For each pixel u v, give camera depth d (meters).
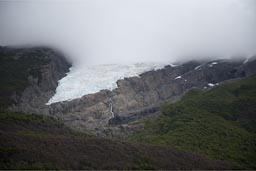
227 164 141.88
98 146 130.25
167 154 137.25
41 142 125.50
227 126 192.38
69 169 109.94
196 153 149.75
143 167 119.94
